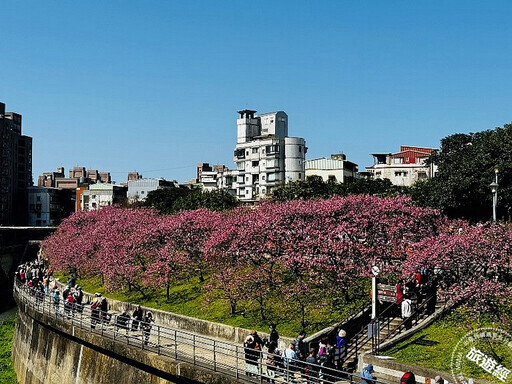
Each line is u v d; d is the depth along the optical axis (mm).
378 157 112125
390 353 22719
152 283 40844
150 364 24641
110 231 55312
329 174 105812
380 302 25656
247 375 21391
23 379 38406
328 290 29922
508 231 25938
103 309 35344
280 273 33812
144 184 149500
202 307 36094
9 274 79812
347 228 32938
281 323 30078
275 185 104812
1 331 52906
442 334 23422
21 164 145375
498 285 22172
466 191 48375
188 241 42844
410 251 31281
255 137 113500
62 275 61906
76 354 31125
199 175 173250
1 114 136000
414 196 57562
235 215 45156
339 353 22391
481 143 53031
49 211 143000
